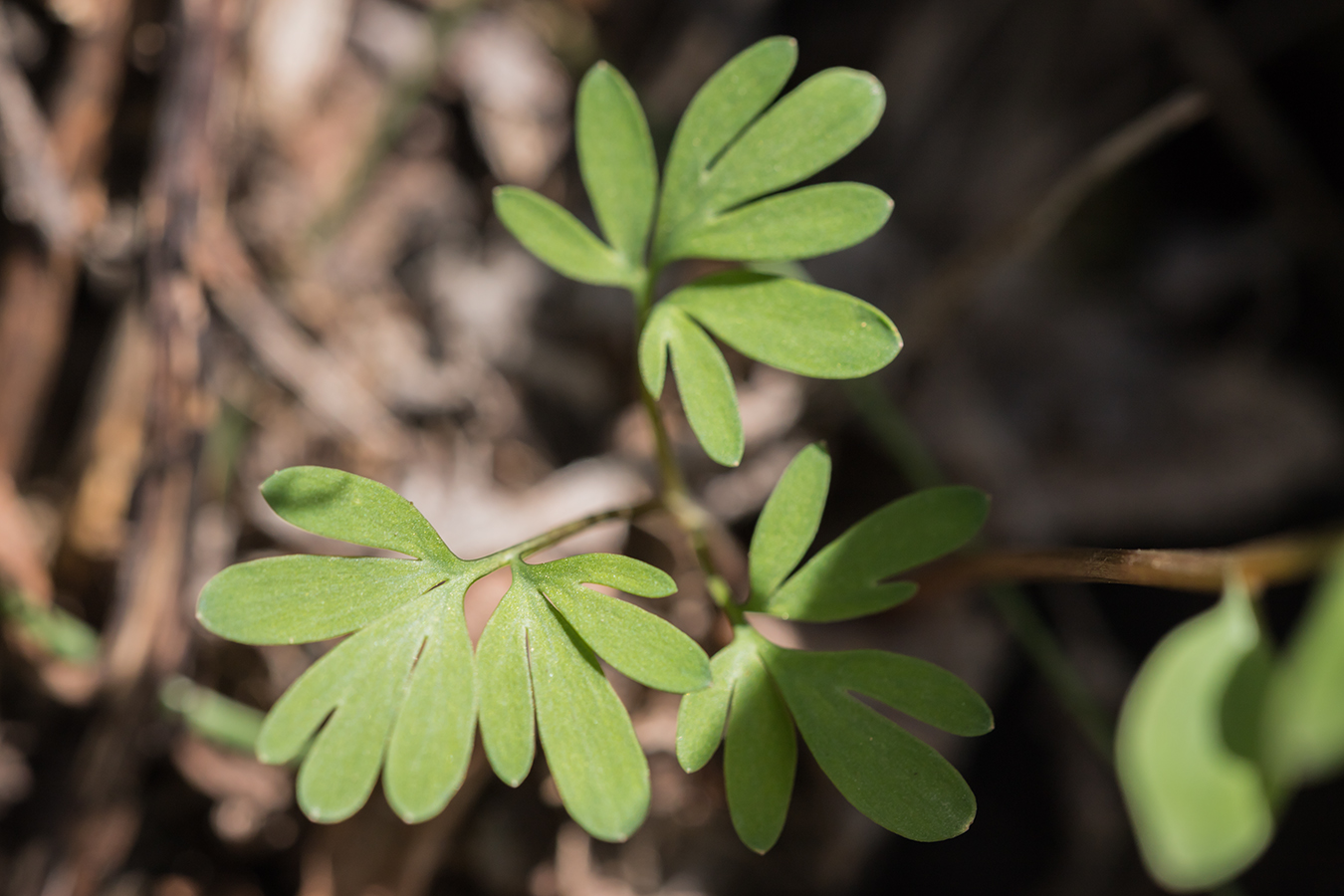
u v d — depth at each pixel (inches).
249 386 8.0
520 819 7.8
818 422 9.2
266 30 8.3
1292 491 10.1
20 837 7.4
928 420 9.6
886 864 8.5
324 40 8.8
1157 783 5.7
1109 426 10.2
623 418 9.2
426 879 7.7
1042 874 8.7
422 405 8.7
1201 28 10.1
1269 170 10.6
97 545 7.7
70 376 7.9
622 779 5.8
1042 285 10.7
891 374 9.4
